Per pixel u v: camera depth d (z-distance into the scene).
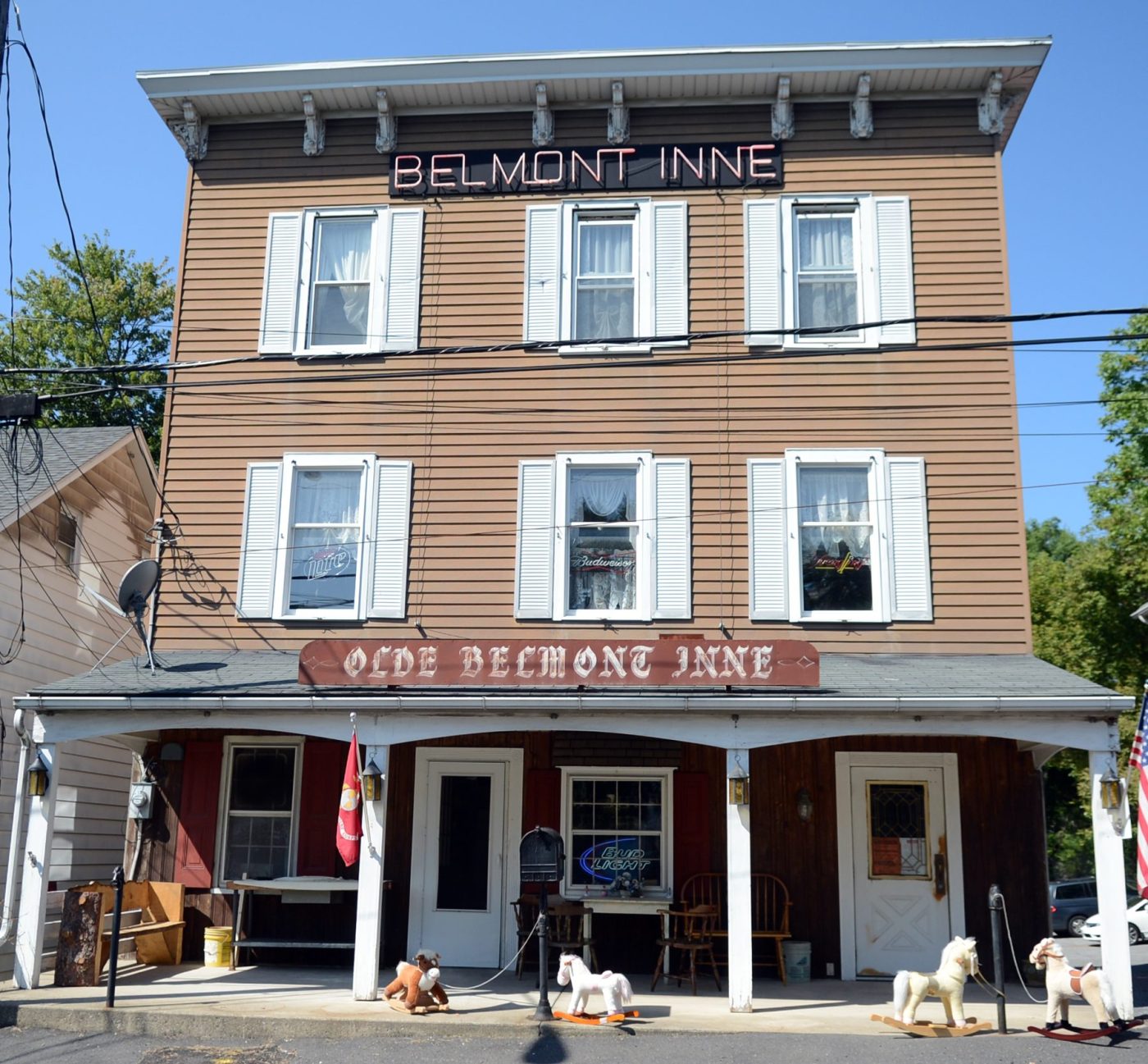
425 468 14.27
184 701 11.55
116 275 32.84
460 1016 10.23
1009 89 14.73
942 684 11.51
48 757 11.78
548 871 10.49
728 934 12.14
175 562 14.27
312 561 14.27
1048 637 30.34
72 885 16.56
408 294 14.76
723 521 13.82
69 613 17.09
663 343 14.35
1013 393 13.92
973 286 14.23
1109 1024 9.71
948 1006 9.97
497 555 13.95
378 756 11.38
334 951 13.52
